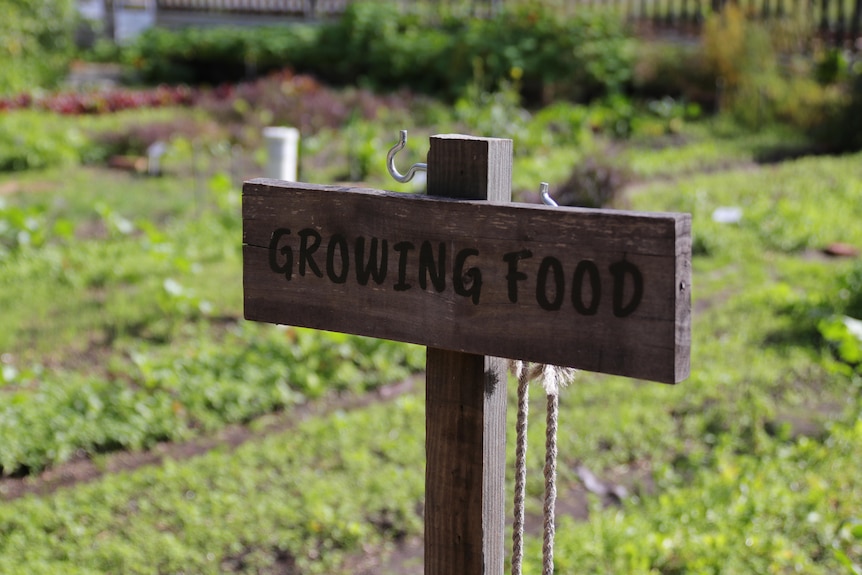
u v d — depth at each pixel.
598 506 5.08
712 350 7.19
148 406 6.48
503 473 2.47
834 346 7.18
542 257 2.10
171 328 8.04
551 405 2.44
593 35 18.56
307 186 2.42
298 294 2.46
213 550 4.70
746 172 13.40
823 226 10.54
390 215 2.29
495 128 15.77
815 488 4.88
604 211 2.03
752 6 19.50
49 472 5.81
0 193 12.80
